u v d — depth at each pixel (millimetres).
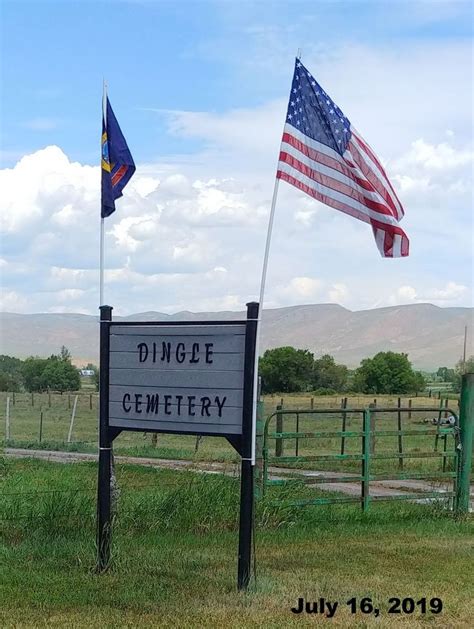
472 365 101062
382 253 10266
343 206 10070
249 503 8727
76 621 7723
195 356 8852
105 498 9578
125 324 9359
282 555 10766
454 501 14867
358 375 92000
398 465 23656
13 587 8797
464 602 8664
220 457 25438
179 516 12305
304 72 9859
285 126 9648
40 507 12539
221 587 8961
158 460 24766
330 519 13516
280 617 7973
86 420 53312
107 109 11312
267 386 88562
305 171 9781
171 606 8242
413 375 91750
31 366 107750
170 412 8992
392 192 10508
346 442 35031
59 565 9734
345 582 9375
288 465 23000
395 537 12219
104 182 11227
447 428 14820
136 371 9250
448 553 11039
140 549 10727
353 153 10148
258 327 8539
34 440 35031
